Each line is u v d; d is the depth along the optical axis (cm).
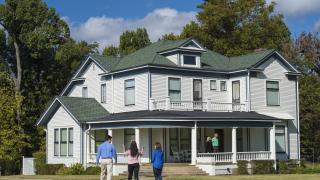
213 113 4222
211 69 4547
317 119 5875
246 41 6838
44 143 5622
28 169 4862
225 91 4675
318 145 5972
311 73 6581
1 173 5172
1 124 5134
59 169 4391
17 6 5903
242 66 4603
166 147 4175
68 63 6288
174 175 3644
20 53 6162
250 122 4212
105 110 4650
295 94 4878
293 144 4800
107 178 2561
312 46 6600
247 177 3272
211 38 6912
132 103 4362
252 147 4597
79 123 4425
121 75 4494
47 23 6078
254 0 7081
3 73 5872
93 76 4856
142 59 4453
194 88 4472
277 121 4366
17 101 5341
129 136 4309
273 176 3381
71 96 5066
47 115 4831
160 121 3822
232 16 6975
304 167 4594
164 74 4300
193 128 3906
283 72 4794
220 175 3725
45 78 6275
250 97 4544
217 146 4078
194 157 3891
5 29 6062
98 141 4488
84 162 4394
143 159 4188
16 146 5188
